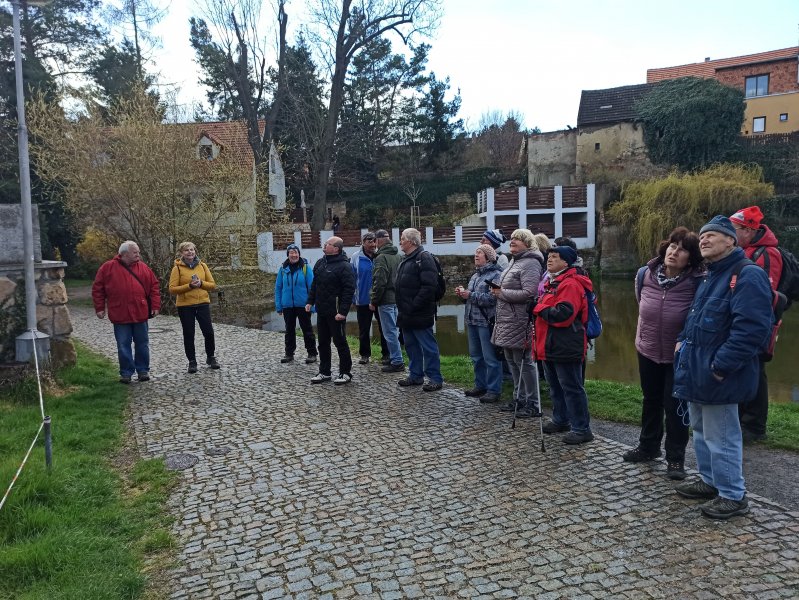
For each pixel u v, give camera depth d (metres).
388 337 8.05
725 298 3.58
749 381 3.59
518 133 53.31
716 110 30.89
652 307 4.38
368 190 42.12
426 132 43.56
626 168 32.66
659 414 4.60
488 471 4.64
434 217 37.78
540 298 5.09
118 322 7.60
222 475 4.75
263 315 18.00
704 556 3.29
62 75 26.94
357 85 39.53
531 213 29.73
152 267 17.72
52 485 4.25
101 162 17.03
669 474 4.33
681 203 26.53
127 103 17.80
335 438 5.53
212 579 3.29
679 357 3.82
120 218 17.97
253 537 3.75
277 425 5.96
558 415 5.47
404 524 3.84
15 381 6.57
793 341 13.02
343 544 3.62
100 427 5.92
